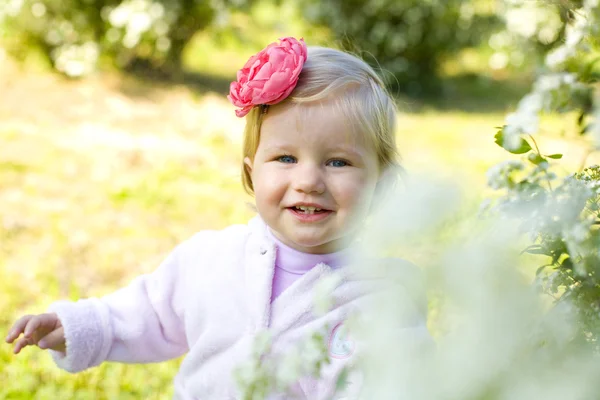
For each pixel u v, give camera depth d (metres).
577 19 1.31
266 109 1.49
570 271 1.02
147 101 6.05
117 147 4.82
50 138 4.88
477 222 1.09
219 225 3.80
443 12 7.55
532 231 1.01
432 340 1.29
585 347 0.90
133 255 3.39
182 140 5.20
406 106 6.79
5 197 3.91
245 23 7.61
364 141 1.46
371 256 0.76
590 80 1.20
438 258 0.73
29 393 2.26
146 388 2.34
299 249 1.53
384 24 7.59
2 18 6.05
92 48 6.21
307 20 7.59
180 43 6.84
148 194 4.11
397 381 0.72
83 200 3.97
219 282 1.58
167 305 1.64
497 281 0.71
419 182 0.74
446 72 9.03
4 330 2.63
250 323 1.52
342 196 1.43
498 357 0.69
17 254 3.29
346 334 1.39
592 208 1.04
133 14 6.24
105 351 1.61
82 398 2.27
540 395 0.70
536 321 0.84
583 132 1.14
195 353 1.57
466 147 5.50
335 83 1.47
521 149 1.13
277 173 1.46
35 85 5.90
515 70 7.53
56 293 2.96
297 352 0.95
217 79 7.39
